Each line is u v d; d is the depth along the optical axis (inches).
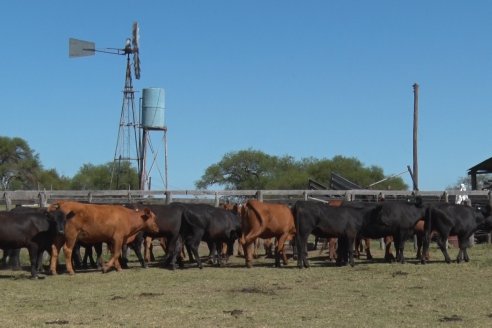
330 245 805.2
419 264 739.4
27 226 619.8
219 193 976.3
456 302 490.3
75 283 601.3
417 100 1400.1
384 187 2716.5
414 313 449.7
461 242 759.1
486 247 951.0
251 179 2869.1
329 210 724.0
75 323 420.8
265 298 512.4
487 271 667.4
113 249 690.2
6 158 2807.6
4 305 486.6
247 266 732.0
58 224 626.8
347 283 590.9
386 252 792.3
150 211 709.9
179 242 731.4
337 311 457.7
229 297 518.3
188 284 593.3
